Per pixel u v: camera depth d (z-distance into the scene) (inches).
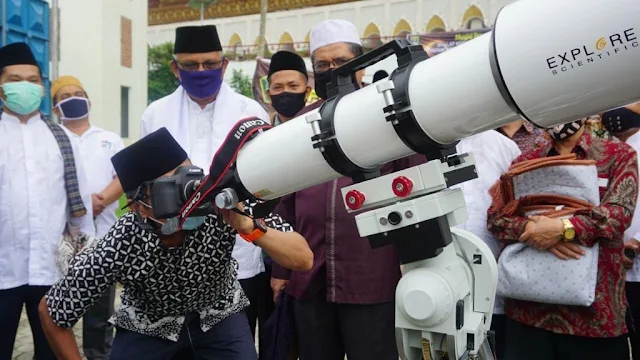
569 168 85.0
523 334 92.3
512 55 41.8
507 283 87.8
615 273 85.5
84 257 71.6
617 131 119.3
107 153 154.3
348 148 52.6
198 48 106.4
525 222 86.3
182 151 69.2
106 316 140.8
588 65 39.3
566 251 82.9
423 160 83.6
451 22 683.4
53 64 288.4
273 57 139.1
